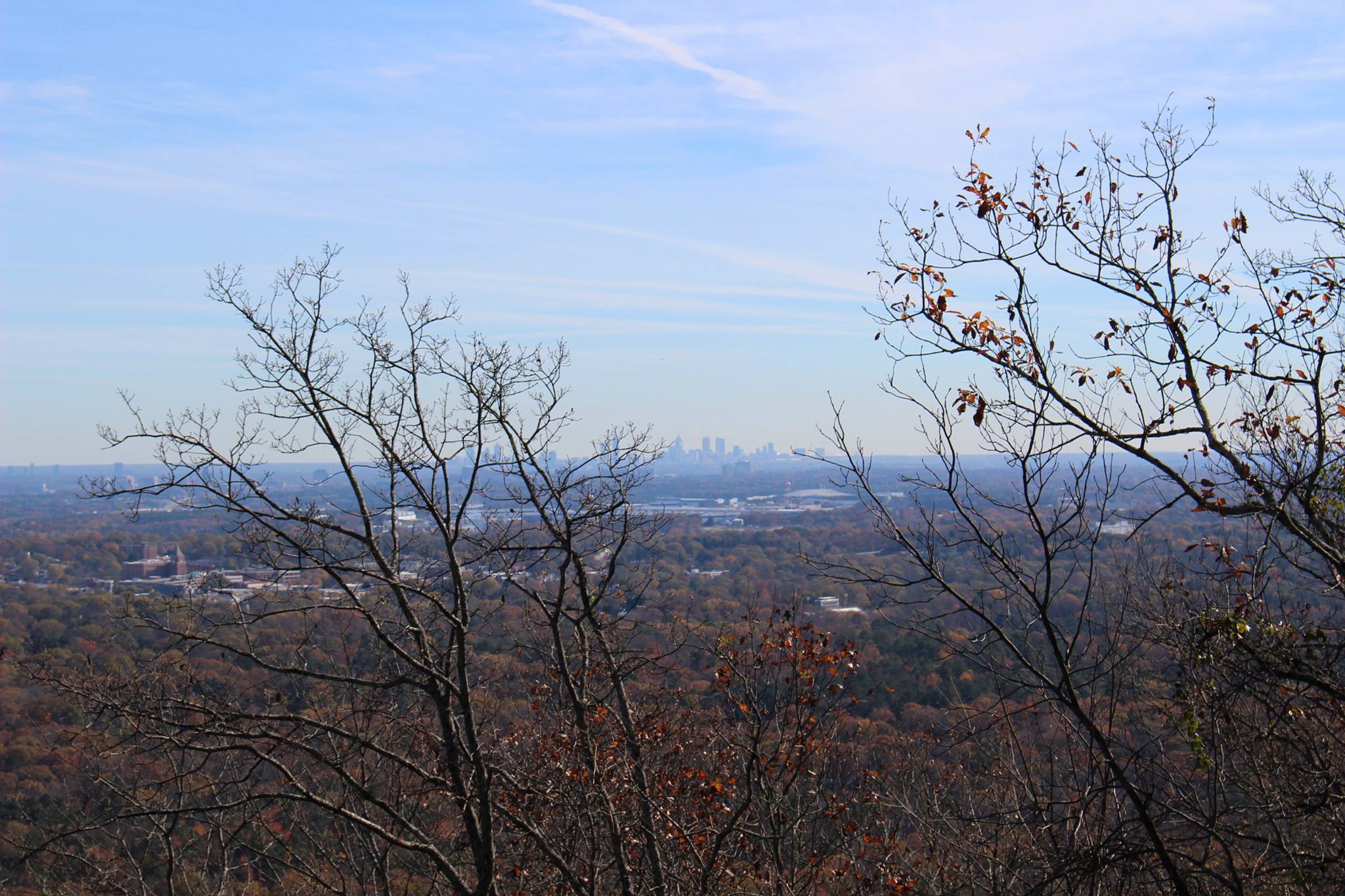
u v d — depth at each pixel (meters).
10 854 8.68
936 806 8.25
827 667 8.62
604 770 8.80
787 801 8.98
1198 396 6.33
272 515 7.60
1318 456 5.97
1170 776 6.70
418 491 8.13
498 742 9.34
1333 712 6.27
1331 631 6.45
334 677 7.86
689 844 8.97
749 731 8.77
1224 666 6.32
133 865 8.84
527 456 8.84
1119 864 6.48
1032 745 8.18
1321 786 6.48
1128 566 7.05
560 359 9.21
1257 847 7.21
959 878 8.16
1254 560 6.45
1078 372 6.57
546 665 10.30
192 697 7.97
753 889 9.48
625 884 8.48
